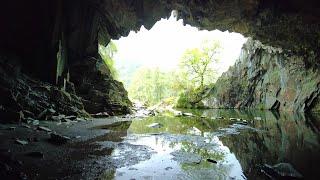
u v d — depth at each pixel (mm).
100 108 26469
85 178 7453
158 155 10430
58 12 24062
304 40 29625
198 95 54750
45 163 8680
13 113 15820
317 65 38844
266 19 24422
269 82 50344
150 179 7625
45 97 20391
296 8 21812
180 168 8773
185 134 15844
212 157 10383
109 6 27188
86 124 18906
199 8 24625
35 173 7676
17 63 21266
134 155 10281
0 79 17328
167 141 13430
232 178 7895
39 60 23312
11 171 7566
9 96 16688
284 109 46719
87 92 26656
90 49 29391
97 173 7934
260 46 48156
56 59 23391
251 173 8383
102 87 28250
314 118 29797
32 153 9555
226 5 23125
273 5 22344
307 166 9086
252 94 53594
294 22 24297
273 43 32344
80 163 8883
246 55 54156
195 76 62312
